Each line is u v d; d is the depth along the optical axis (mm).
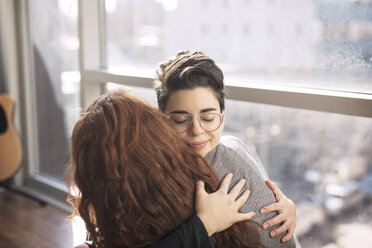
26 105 2920
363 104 1334
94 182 907
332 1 1450
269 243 1056
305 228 1651
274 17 1604
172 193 903
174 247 862
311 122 1571
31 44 2844
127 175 885
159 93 1094
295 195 1666
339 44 1453
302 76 1562
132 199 881
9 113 2693
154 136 919
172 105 1044
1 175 2736
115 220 891
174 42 1969
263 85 1626
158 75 1116
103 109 931
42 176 2916
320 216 1604
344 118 1481
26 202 2768
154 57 2068
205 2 1812
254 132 1749
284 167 1682
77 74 2539
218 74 1046
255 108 1728
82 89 2324
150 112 945
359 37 1403
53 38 2660
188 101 1023
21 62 2887
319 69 1513
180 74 1025
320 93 1429
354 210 1508
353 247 1525
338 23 1444
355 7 1399
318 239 1620
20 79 2924
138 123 913
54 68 2695
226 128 1843
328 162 1551
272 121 1684
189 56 1077
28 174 2977
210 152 1068
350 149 1483
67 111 2652
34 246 2174
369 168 1447
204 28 1835
